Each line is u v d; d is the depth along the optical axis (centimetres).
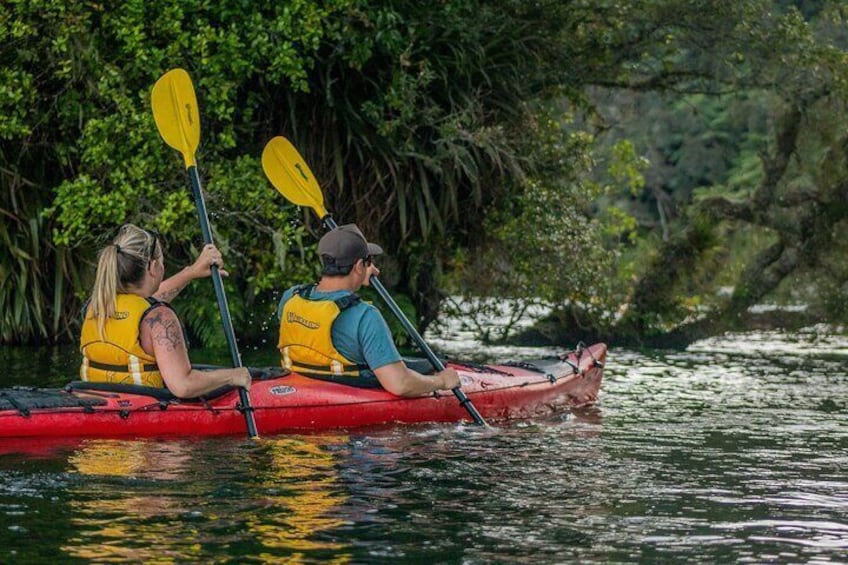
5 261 1271
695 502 592
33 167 1284
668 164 4534
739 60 1566
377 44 1287
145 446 690
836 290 1608
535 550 501
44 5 1142
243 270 1358
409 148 1274
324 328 779
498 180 1411
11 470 619
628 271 1600
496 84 1389
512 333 1609
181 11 1175
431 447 720
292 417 758
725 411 922
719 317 1609
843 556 502
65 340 1323
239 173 1235
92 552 482
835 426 848
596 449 730
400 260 1427
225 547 493
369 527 529
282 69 1195
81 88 1238
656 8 1491
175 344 709
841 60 1498
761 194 1619
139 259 720
